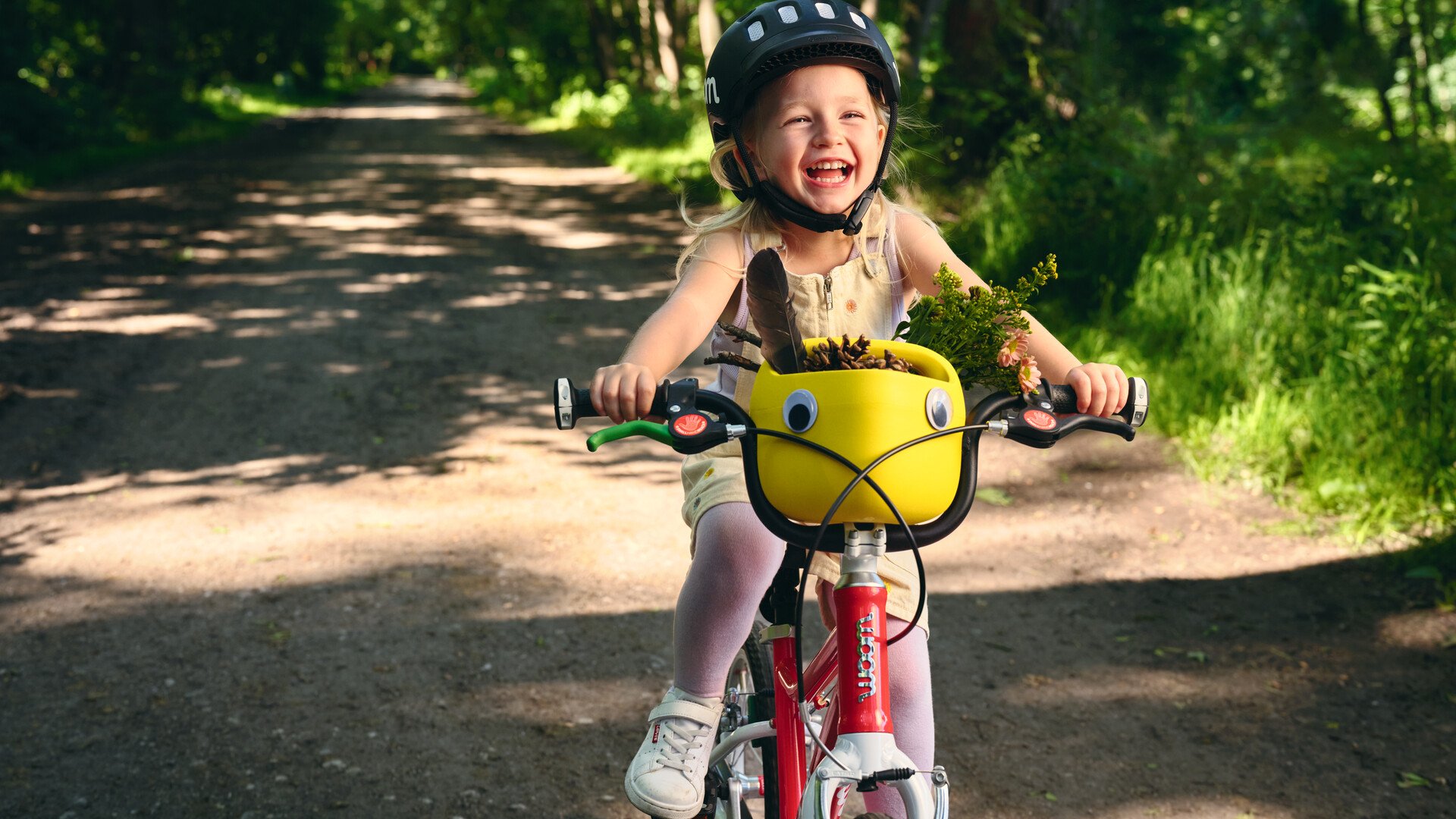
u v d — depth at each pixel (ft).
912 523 5.30
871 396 5.08
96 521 15.81
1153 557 14.89
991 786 10.19
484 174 60.23
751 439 5.34
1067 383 5.66
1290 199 23.54
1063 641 12.89
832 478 5.12
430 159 69.05
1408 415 16.42
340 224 41.88
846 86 6.15
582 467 18.35
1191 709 11.44
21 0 70.79
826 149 6.14
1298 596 13.62
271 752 10.51
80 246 36.19
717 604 6.58
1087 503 16.66
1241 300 20.21
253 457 18.42
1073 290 23.99
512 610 13.50
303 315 27.58
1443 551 14.07
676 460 18.86
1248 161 26.37
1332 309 19.40
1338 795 9.97
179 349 24.38
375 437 19.44
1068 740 10.94
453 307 28.71
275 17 141.69
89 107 74.49
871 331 6.82
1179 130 27.84
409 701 11.43
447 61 312.09
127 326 26.14
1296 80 45.93
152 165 64.39
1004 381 5.60
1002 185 28.96
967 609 13.70
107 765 10.25
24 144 63.77
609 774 10.25
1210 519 15.85
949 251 6.82
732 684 8.30
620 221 43.62
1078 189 26.22
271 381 22.31
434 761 10.41
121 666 12.03
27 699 11.37
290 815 9.56
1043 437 5.38
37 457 18.12
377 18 279.69
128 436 19.17
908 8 41.06
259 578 14.19
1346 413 16.92
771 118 6.21
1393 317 17.98
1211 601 13.66
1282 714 11.27
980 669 12.31
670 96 78.18
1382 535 14.85
